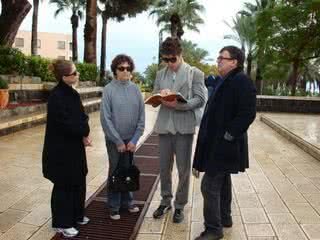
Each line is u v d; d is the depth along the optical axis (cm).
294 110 1850
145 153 892
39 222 485
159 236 455
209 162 416
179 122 481
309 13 2431
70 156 431
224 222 474
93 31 2309
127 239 448
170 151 498
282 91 3362
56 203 442
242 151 424
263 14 2589
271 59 2658
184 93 484
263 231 467
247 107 404
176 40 488
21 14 1501
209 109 425
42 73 1544
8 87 1173
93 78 2256
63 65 423
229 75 420
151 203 558
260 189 626
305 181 672
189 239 448
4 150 855
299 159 842
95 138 1043
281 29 2564
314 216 514
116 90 478
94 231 467
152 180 676
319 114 1798
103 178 674
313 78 4769
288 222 494
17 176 665
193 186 642
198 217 510
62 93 425
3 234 452
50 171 431
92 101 1695
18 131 1085
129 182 472
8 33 1499
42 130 1120
